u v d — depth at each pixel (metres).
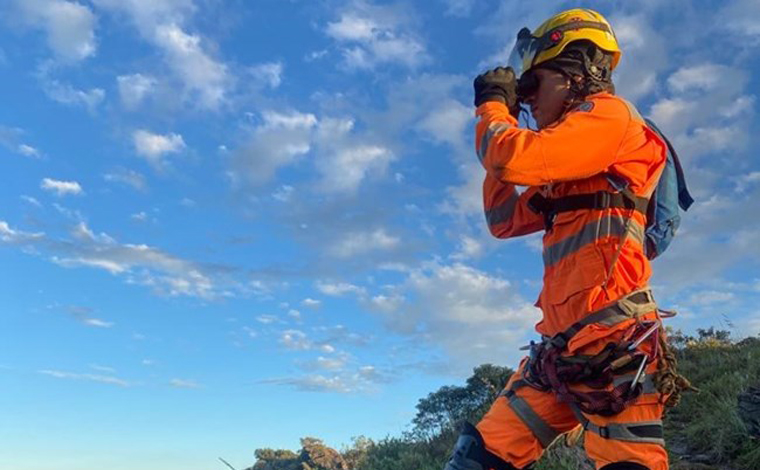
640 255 2.21
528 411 2.39
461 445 2.46
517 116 2.55
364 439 10.44
